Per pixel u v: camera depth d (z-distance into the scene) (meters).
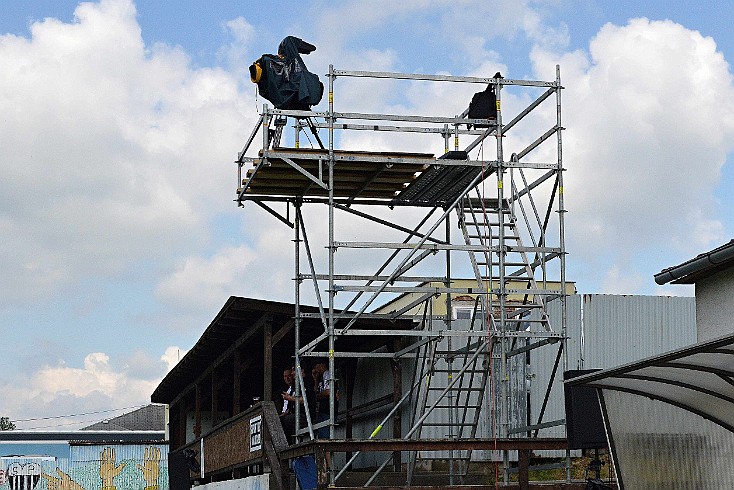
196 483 23.94
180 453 22.84
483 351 15.12
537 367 19.03
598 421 12.80
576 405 12.84
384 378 18.66
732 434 11.04
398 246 14.10
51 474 41.50
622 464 11.03
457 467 17.98
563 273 14.20
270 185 15.33
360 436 20.08
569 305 19.77
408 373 17.41
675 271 11.77
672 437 11.22
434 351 14.70
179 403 31.80
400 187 15.78
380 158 14.16
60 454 53.34
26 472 44.62
